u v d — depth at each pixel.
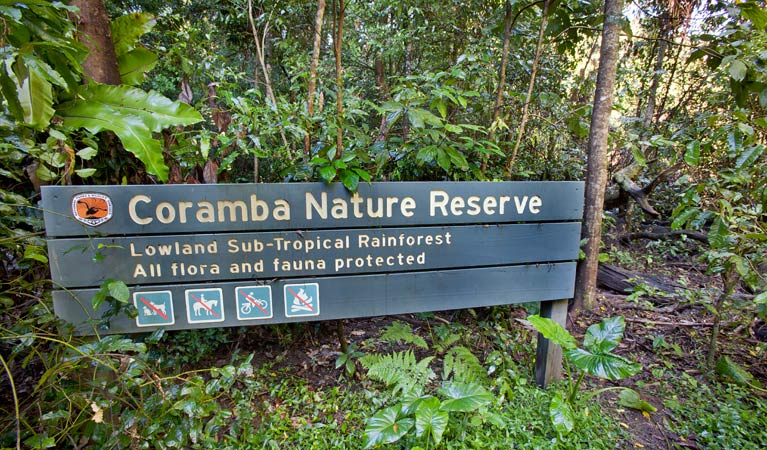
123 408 1.77
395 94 2.85
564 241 2.17
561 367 2.35
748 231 2.56
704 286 3.98
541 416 2.10
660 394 2.41
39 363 2.28
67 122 1.85
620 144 3.55
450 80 2.85
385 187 1.94
